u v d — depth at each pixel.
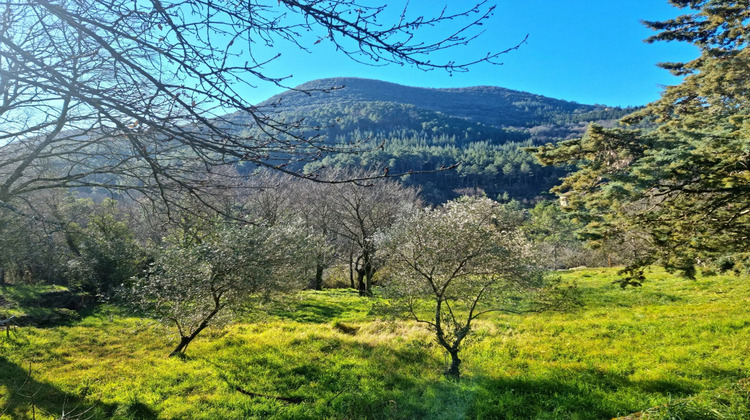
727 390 6.27
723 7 12.12
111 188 4.99
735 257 9.40
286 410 7.56
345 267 38.59
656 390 7.45
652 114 14.09
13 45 2.62
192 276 11.39
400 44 2.55
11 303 14.52
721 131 9.16
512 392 7.84
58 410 7.61
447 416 6.96
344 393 8.25
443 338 9.41
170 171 3.62
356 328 15.16
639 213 9.98
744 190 8.55
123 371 10.17
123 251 20.45
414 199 36.16
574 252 40.72
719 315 13.06
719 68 10.83
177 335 12.75
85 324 16.39
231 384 9.02
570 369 9.12
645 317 14.10
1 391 8.65
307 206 29.55
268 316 14.46
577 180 11.01
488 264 8.94
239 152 2.89
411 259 9.28
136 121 3.12
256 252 11.74
